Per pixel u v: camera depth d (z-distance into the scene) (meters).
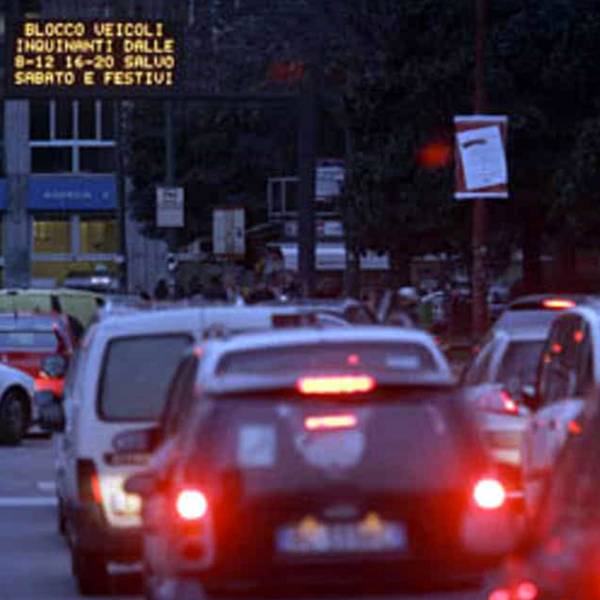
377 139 143.25
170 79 123.62
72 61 123.44
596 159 128.62
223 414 27.75
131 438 34.41
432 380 28.34
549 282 166.25
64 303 134.38
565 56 134.25
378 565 27.44
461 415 28.34
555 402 44.84
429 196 138.62
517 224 146.38
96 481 42.12
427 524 27.67
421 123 138.62
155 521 29.42
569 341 46.78
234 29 168.50
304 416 27.77
